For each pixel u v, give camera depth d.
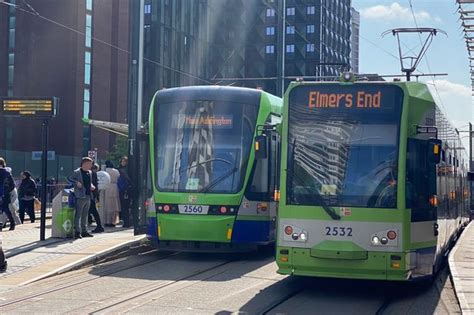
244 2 78.06
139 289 11.59
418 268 11.24
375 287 12.40
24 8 62.16
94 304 10.17
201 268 14.28
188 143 15.53
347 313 10.07
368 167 11.08
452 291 12.12
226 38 74.19
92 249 15.28
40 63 61.53
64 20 60.88
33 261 13.91
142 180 17.03
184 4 65.81
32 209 22.83
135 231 17.28
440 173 13.09
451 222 16.00
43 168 16.36
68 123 60.41
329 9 86.75
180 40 65.06
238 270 14.06
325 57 84.69
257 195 15.38
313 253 10.99
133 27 21.02
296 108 11.54
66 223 16.89
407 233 10.86
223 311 9.85
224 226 14.93
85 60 61.75
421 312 10.27
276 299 10.98
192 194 15.11
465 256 16.17
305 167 11.30
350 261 10.86
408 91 11.26
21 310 9.70
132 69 20.97
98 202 20.33
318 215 11.05
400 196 10.88
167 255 16.33
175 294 11.16
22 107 16.02
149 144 15.93
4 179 18.89
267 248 17.62
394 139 11.09
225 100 15.61
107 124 29.45
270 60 82.25
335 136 11.30
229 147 15.39
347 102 11.35
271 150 15.84
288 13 83.12
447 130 14.77
